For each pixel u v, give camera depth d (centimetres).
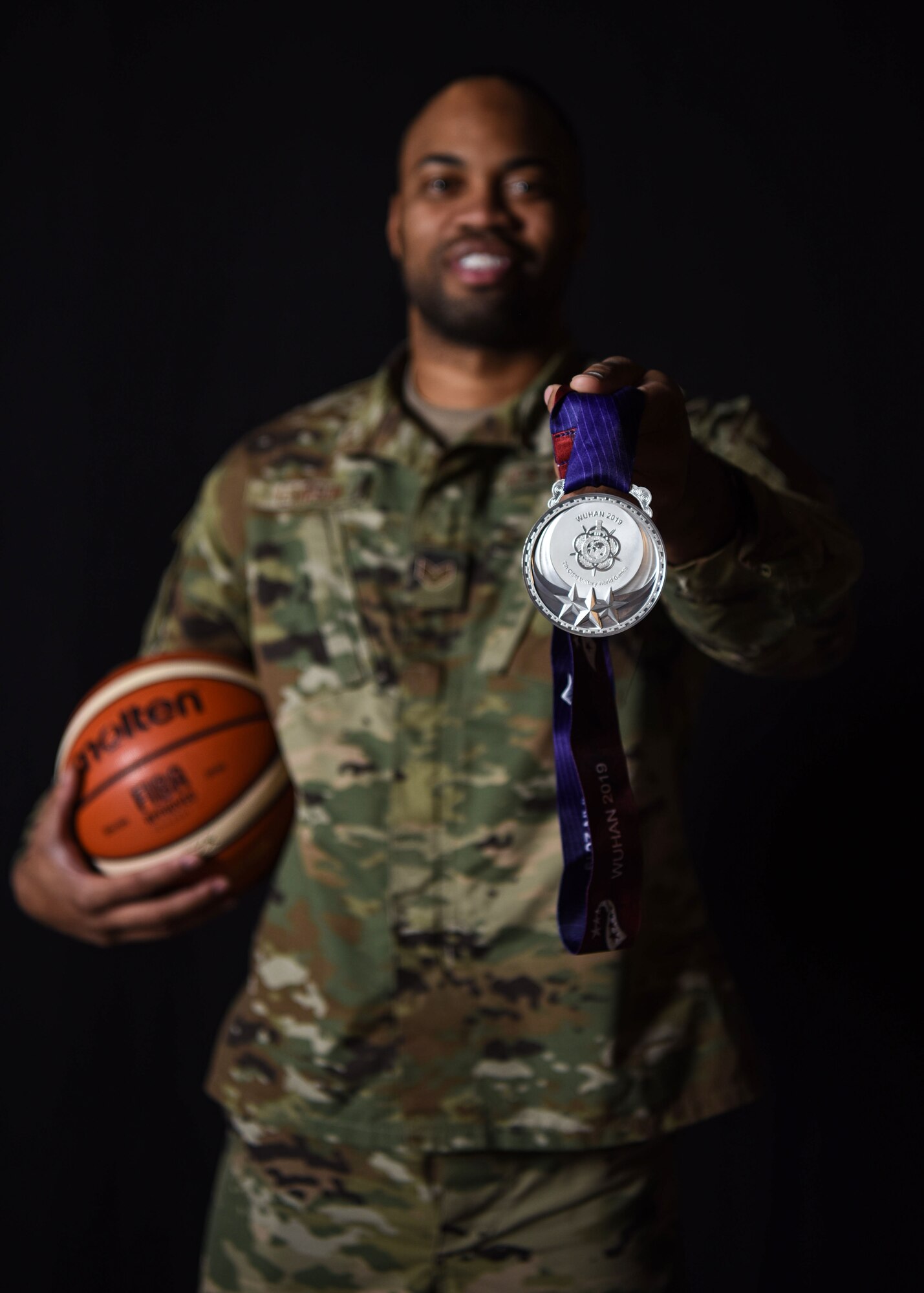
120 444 175
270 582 115
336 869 107
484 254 113
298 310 174
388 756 107
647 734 105
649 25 168
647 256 167
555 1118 101
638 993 103
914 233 160
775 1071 159
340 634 111
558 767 60
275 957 111
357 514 114
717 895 162
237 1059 112
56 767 172
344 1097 106
